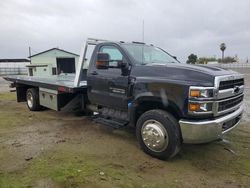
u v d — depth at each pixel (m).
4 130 6.20
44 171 3.95
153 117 4.42
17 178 3.75
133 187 3.57
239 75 4.73
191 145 5.24
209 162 4.47
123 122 5.48
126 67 5.09
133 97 4.89
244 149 5.07
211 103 4.02
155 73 4.63
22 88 9.28
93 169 4.05
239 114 4.72
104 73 5.59
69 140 5.48
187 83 4.11
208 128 4.03
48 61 31.33
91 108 6.59
